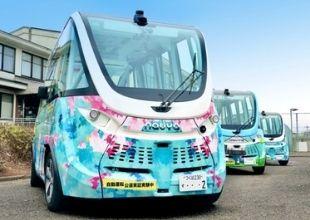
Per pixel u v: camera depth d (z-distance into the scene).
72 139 6.15
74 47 6.78
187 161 6.18
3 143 13.83
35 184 9.79
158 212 6.71
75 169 5.95
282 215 6.36
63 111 6.50
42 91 7.94
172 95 6.37
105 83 6.17
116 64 6.44
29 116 32.12
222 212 6.67
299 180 11.55
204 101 6.52
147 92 6.29
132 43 6.80
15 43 30.44
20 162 14.06
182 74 6.79
